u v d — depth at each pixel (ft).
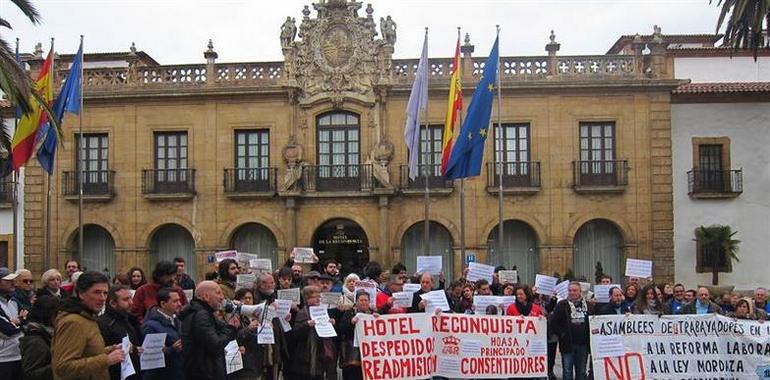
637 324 51.39
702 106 123.75
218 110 125.39
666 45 123.85
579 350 54.65
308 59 124.47
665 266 120.26
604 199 121.60
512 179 121.80
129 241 124.26
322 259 125.18
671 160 122.11
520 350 50.96
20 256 126.62
